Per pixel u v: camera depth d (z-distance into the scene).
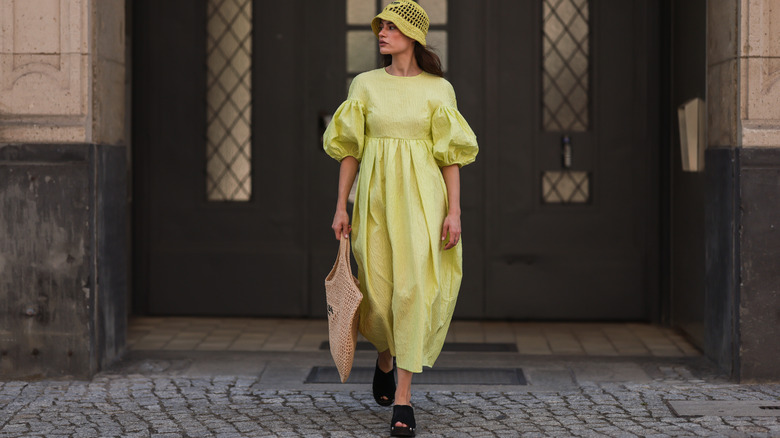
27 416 4.16
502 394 4.56
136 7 6.52
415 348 3.80
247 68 6.55
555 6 6.41
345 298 3.83
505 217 6.47
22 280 4.79
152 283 6.61
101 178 4.90
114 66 5.12
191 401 4.42
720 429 3.93
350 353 3.82
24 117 4.78
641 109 6.38
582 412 4.23
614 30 6.38
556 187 6.50
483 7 6.40
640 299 6.43
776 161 4.61
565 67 6.43
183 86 6.55
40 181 4.75
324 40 6.48
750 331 4.66
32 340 4.81
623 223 6.43
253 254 6.56
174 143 6.58
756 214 4.63
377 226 3.91
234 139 6.58
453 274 4.02
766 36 4.61
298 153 6.53
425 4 6.43
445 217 3.99
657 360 5.30
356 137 3.95
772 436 3.83
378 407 4.33
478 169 6.46
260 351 5.55
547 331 6.21
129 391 4.59
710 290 5.11
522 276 6.47
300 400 4.45
